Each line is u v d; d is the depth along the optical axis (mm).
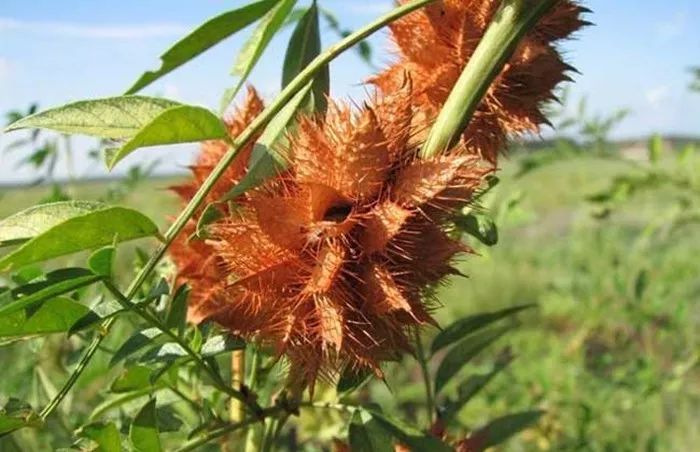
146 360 142
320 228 134
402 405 415
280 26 148
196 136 124
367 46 253
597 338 520
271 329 138
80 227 120
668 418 545
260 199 136
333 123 137
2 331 125
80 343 235
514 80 159
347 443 169
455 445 177
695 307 544
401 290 135
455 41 156
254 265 136
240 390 159
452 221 142
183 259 165
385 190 137
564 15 162
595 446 401
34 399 235
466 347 189
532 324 660
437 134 140
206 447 187
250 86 169
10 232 125
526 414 188
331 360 138
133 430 133
